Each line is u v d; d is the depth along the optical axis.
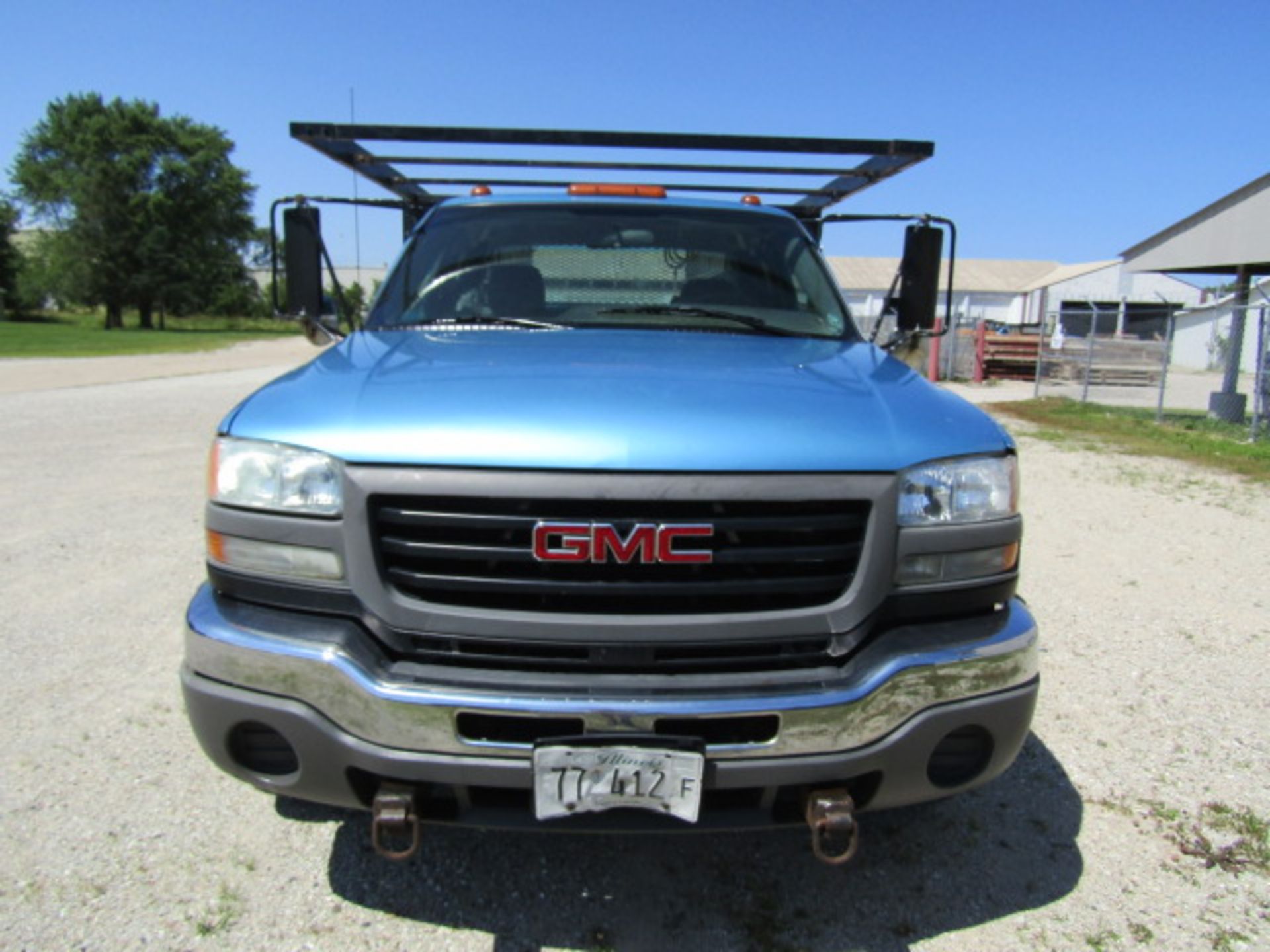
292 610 2.12
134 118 62.94
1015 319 63.62
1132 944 2.37
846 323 3.35
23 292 65.19
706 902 2.52
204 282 66.25
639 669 2.03
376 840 2.07
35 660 3.98
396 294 3.33
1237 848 2.79
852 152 3.95
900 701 2.09
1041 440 11.79
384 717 2.00
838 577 2.08
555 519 1.97
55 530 6.08
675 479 1.97
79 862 2.60
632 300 3.28
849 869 2.67
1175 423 13.88
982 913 2.49
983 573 2.21
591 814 2.06
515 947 2.33
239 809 2.89
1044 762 3.29
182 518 6.41
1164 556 6.07
